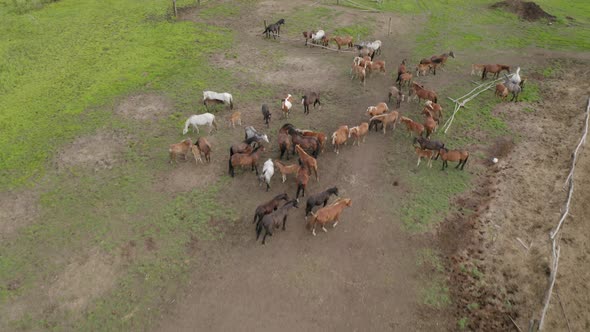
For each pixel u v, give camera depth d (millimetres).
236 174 19031
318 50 32031
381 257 14969
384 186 18312
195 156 19203
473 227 16141
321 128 22359
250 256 15016
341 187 18281
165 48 31625
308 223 15594
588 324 12781
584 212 16828
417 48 32531
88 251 15180
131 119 23016
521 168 19312
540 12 39125
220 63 29484
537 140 21344
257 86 26625
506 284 13930
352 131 20188
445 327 12680
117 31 34625
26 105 24469
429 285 13938
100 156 20141
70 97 25188
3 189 18125
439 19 38781
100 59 29875
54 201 17453
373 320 12883
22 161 19859
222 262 14797
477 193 17844
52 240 15641
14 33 34250
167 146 20828
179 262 14781
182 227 16203
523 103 24750
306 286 13930
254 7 40906
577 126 22281
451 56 28969
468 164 19594
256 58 30422
